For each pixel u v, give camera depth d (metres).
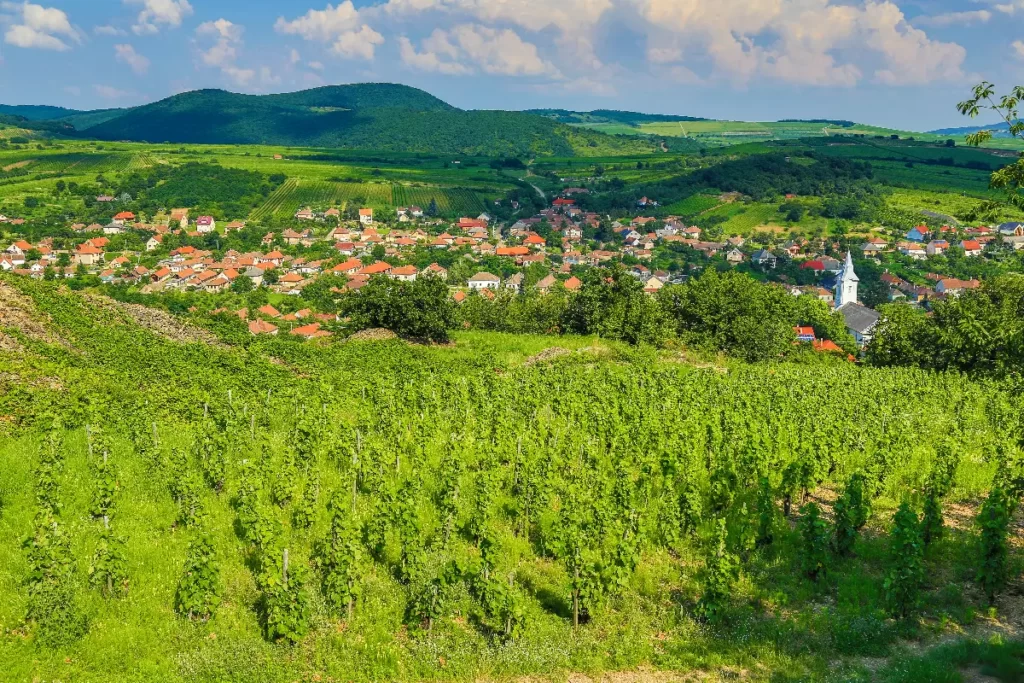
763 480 22.52
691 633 17.00
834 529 21.61
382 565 19.59
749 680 15.15
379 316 60.47
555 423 34.12
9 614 16.02
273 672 14.97
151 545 19.73
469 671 15.43
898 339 62.84
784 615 17.75
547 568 20.28
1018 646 15.46
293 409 35.19
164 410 32.72
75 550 18.81
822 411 35.06
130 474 24.48
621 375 44.81
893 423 32.94
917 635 16.67
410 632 16.64
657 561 20.69
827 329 97.69
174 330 52.59
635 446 29.23
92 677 14.43
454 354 54.88
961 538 21.73
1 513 21.08
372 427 31.14
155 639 15.68
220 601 17.12
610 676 15.43
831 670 15.33
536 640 16.55
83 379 34.22
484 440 29.02
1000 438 30.62
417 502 21.97
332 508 22.23
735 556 18.45
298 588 16.33
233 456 27.42
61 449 24.52
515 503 24.23
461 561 17.83
